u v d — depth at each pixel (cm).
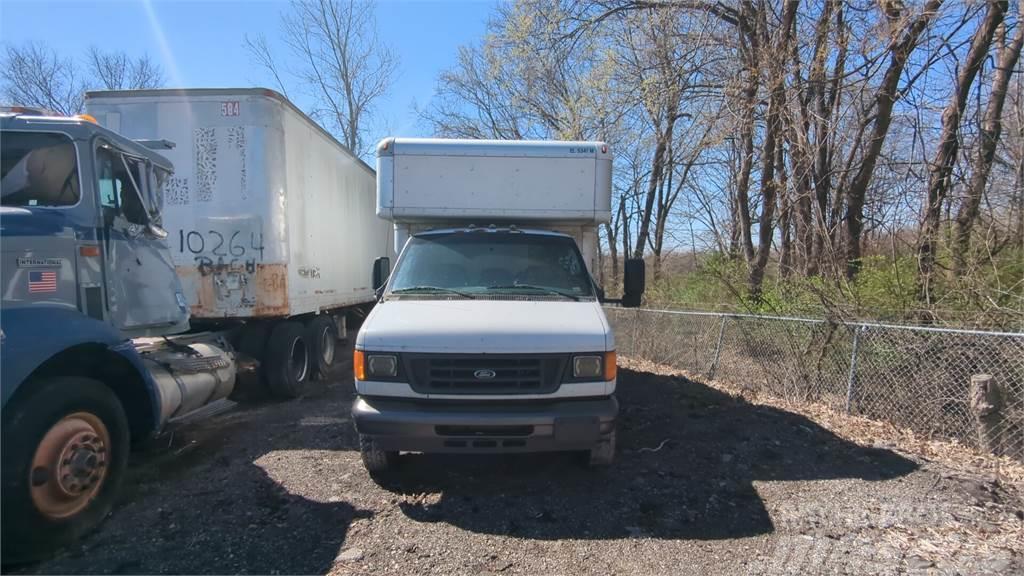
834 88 902
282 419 659
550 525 392
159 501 427
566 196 593
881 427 586
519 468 488
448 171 588
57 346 356
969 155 782
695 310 1027
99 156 437
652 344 990
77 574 331
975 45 776
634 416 633
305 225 791
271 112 694
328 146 890
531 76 1736
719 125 1151
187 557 349
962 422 554
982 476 458
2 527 327
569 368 420
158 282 515
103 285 434
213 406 557
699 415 634
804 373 698
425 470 484
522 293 510
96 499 379
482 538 375
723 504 422
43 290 389
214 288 691
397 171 586
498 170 589
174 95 688
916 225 785
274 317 721
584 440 411
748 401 701
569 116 1716
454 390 413
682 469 485
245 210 689
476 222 614
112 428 394
